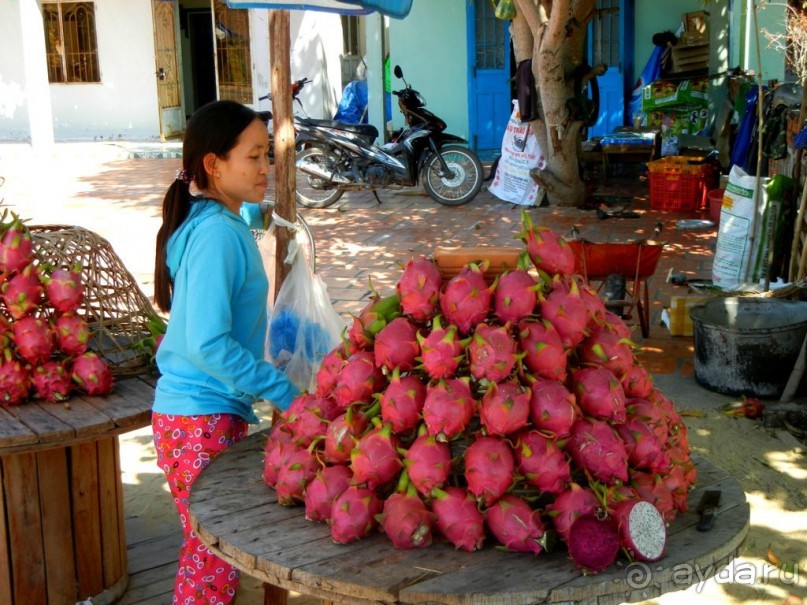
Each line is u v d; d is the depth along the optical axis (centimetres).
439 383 179
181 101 1697
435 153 1015
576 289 189
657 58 1241
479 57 1341
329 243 868
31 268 268
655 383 509
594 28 1312
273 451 205
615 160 1159
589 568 166
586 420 180
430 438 179
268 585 278
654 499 182
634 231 881
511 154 1043
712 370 491
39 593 289
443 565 171
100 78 1647
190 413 239
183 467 242
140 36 1619
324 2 284
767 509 373
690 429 448
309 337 298
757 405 462
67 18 1625
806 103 606
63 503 290
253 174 241
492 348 177
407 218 976
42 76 1408
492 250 202
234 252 234
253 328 247
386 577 167
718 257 643
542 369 182
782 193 610
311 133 1001
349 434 191
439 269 202
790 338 471
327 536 185
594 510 172
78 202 1094
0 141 1638
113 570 312
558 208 1002
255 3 278
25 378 266
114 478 310
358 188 1025
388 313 206
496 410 174
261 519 193
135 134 1662
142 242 880
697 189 959
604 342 192
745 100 967
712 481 212
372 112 1305
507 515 173
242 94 1575
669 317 589
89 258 302
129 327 304
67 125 1677
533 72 973
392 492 189
